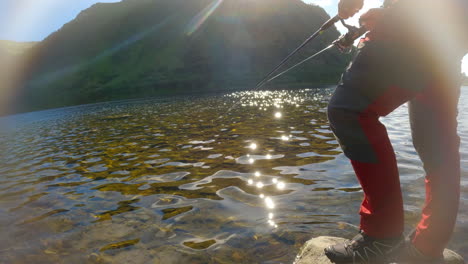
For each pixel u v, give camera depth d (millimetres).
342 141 1520
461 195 2834
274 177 3854
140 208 3148
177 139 7277
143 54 100938
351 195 3057
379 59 1376
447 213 1482
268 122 9188
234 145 6039
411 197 2887
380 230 1550
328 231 2361
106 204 3352
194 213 2906
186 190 3611
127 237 2512
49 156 6676
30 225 2912
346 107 1465
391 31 1373
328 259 1859
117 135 9094
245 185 3633
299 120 9203
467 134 5922
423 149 1565
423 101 1505
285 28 98062
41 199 3703
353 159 1514
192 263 2070
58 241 2527
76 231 2699
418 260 1579
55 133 11508
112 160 5617
